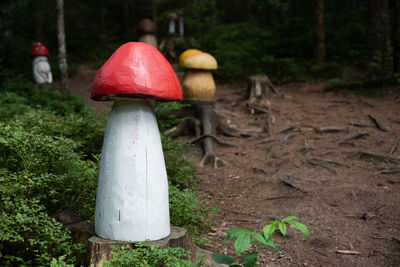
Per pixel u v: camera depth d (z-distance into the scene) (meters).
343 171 3.36
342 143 4.01
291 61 7.28
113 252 1.39
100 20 12.93
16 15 10.73
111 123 1.52
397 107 4.96
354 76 6.68
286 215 2.61
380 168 3.32
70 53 10.31
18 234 1.55
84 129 2.55
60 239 1.49
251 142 4.28
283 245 2.20
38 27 10.14
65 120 2.56
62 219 1.71
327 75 7.04
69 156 1.89
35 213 1.62
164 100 1.56
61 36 4.79
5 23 7.26
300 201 2.81
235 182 3.27
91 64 9.59
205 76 4.19
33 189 1.69
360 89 5.91
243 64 7.84
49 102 4.13
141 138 1.50
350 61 7.77
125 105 1.50
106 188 1.50
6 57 6.76
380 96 5.50
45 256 1.50
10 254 1.61
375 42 6.70
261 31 10.22
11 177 1.61
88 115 2.76
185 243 1.62
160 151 1.57
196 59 4.08
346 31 8.67
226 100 5.82
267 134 4.43
